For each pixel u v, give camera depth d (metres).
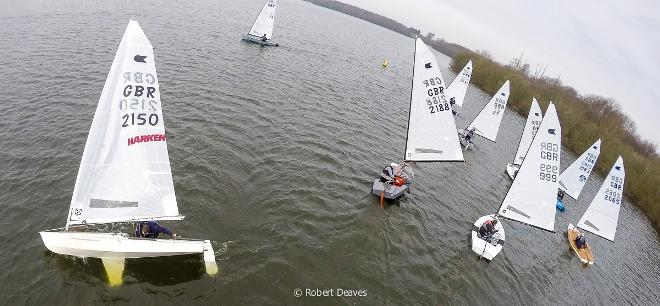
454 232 22.39
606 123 66.75
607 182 25.72
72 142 21.55
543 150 19.92
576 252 25.11
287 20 93.56
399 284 16.98
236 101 31.78
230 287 14.38
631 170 47.44
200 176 20.56
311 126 31.05
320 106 36.38
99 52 35.84
